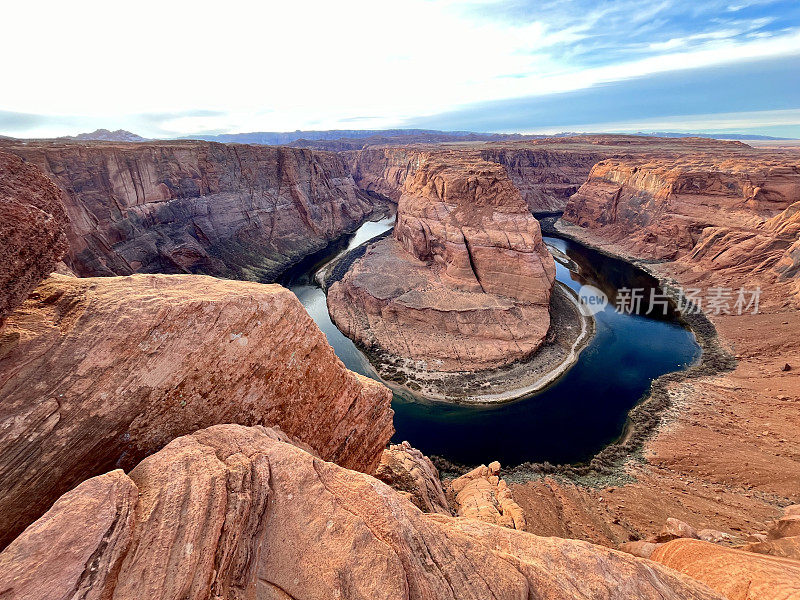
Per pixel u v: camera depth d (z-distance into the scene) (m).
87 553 5.74
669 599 8.68
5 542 7.00
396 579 6.52
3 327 7.70
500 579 7.54
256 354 11.07
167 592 5.71
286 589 6.59
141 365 8.96
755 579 10.76
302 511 7.61
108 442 8.43
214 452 8.43
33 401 7.66
